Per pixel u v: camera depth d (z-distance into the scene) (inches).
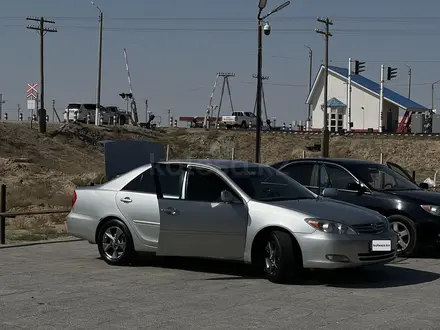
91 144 2209.6
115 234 431.5
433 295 349.1
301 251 363.9
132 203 421.7
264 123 3599.9
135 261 430.9
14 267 422.9
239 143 2544.3
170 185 410.9
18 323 283.7
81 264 437.1
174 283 373.7
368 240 365.1
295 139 2524.6
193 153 2449.6
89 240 443.8
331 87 3129.9
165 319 291.4
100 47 2399.1
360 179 514.6
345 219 368.5
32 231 622.8
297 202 387.2
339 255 357.7
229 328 277.4
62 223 724.7
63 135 2172.7
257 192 394.0
